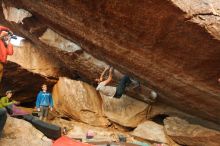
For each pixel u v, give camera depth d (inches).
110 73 429.1
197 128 458.3
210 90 275.0
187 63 236.7
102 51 353.7
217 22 180.1
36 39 433.4
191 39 197.3
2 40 313.3
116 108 513.7
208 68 226.8
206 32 182.4
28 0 311.6
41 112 457.4
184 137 461.1
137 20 203.3
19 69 462.6
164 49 232.1
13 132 340.5
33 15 371.6
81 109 501.0
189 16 176.9
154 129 490.9
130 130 514.9
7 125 343.6
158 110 520.4
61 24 333.4
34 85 511.8
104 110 515.5
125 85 424.5
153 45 234.2
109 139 457.1
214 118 415.8
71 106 500.7
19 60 470.6
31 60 487.8
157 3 173.2
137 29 217.6
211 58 209.6
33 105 561.0
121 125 508.7
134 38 239.8
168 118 499.5
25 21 378.9
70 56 438.9
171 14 179.9
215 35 182.5
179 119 493.4
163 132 490.0
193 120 485.7
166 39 212.5
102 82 424.8
